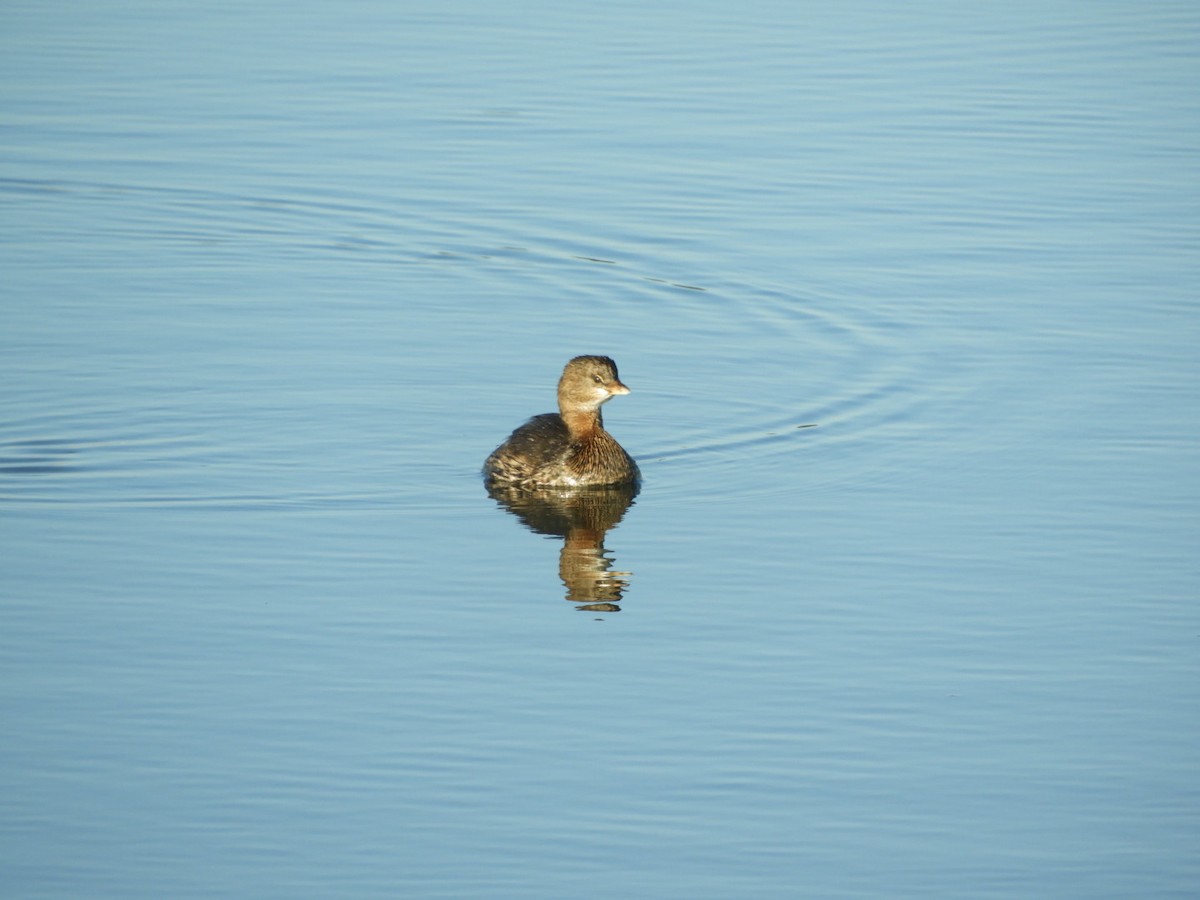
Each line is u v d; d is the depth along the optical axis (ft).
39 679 46.09
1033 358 71.31
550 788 41.37
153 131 102.17
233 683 46.11
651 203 90.99
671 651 48.32
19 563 53.26
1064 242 84.94
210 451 63.00
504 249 85.87
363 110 105.09
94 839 39.19
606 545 55.88
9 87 108.58
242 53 115.96
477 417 66.80
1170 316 75.51
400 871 38.11
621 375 71.00
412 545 55.62
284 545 55.26
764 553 54.90
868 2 131.64
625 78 110.73
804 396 68.44
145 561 53.67
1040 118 104.01
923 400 67.51
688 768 42.22
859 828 39.88
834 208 90.02
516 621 50.24
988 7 130.11
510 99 106.73
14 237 87.56
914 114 104.47
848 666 47.32
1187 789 41.37
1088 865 38.55
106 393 67.77
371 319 77.36
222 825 39.78
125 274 82.89
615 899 37.27
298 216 90.43
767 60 115.03
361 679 46.50
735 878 38.01
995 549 54.60
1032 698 45.47
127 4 128.47
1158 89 109.19
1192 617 49.85
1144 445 62.75
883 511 57.88
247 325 76.13
